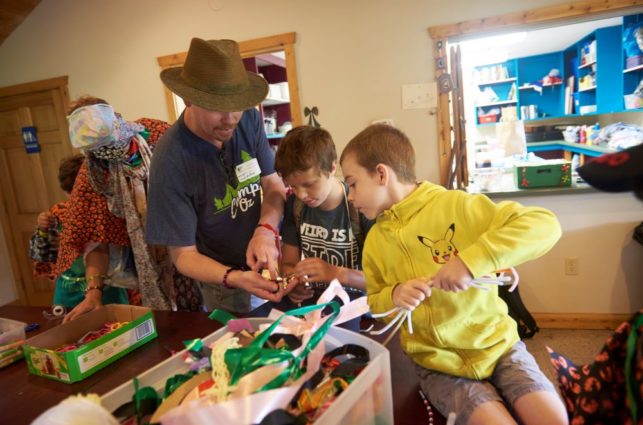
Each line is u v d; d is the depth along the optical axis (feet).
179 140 4.41
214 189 4.69
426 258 3.00
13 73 11.69
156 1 10.15
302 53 9.45
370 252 3.31
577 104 14.70
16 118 12.41
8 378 3.47
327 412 1.72
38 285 13.70
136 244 5.25
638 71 10.47
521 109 16.61
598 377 1.74
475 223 2.88
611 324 8.78
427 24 8.69
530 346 8.41
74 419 1.66
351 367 2.14
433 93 8.91
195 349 2.46
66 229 5.33
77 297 5.88
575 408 1.86
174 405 1.97
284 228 4.82
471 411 2.45
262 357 1.96
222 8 9.75
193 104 3.66
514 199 8.68
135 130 5.23
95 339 3.67
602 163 1.59
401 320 2.89
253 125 5.15
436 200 3.08
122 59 10.71
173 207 4.33
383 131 3.20
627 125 10.50
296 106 9.67
